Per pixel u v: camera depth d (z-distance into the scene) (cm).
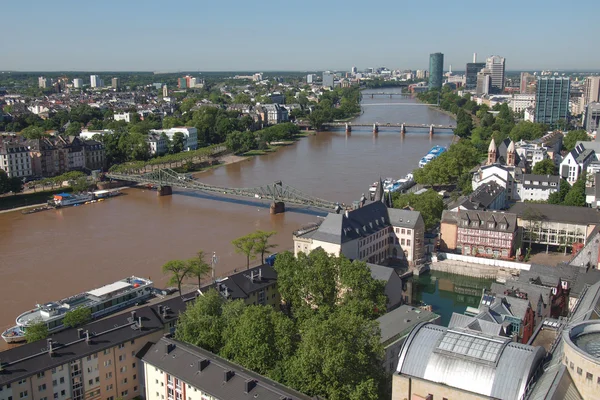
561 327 15050
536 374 11350
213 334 15425
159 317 16762
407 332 16350
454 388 11494
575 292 19725
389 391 13888
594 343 10938
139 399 15775
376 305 18212
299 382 13438
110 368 15275
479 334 12512
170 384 14238
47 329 18638
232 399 12600
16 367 13812
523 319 16838
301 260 19475
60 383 14350
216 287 18838
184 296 18262
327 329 13500
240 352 14588
